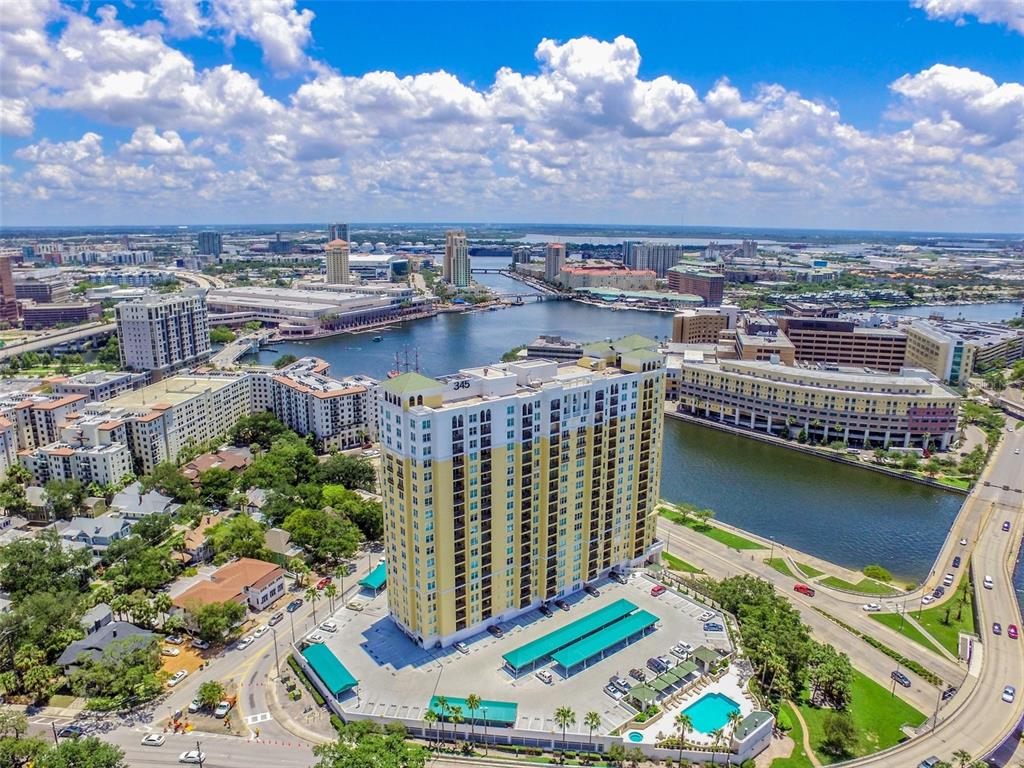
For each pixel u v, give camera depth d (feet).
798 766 527.81
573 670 615.57
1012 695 618.85
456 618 640.58
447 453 586.04
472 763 528.22
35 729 551.59
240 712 573.33
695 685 604.49
